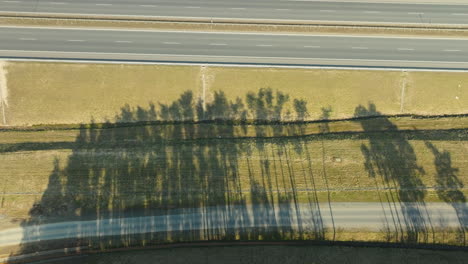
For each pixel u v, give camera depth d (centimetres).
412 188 4134
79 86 4481
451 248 3950
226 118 4581
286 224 4006
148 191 4103
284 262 3828
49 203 4028
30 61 4438
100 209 4019
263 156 4319
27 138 4406
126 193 4088
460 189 4128
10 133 4422
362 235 3975
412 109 4609
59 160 4225
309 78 4575
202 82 4541
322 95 4578
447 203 4072
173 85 4528
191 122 4550
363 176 4206
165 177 4178
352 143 4400
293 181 4181
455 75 4584
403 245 3975
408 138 4431
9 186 4081
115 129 4484
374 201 4091
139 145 4381
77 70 4481
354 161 4281
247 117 4588
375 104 4597
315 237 3972
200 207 4050
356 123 4581
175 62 4544
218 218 4019
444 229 3966
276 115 4588
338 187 4150
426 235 3950
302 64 4609
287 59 4628
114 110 4506
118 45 4606
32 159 4216
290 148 4378
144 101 4528
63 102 4481
